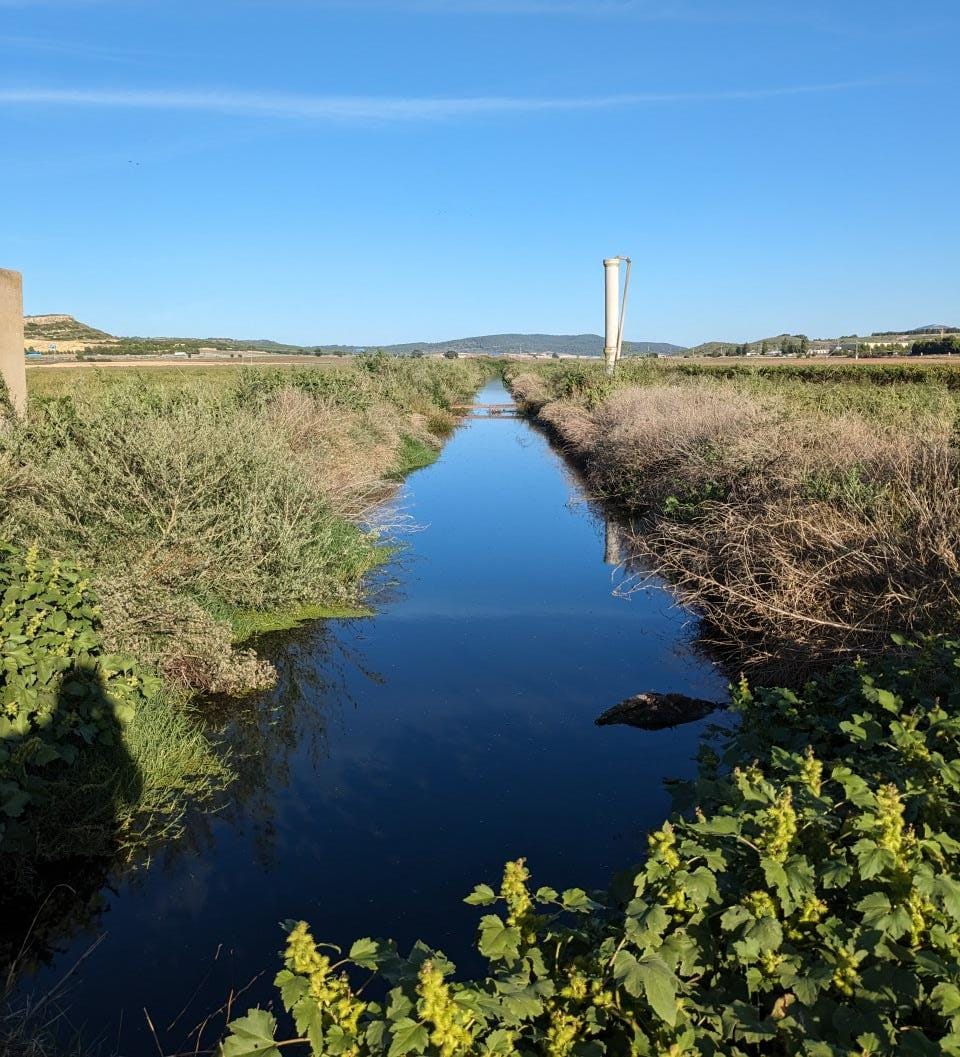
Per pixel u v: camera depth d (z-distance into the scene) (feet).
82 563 22.35
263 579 27.45
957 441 26.40
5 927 13.33
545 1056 7.68
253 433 31.81
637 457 47.80
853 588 22.00
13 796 13.38
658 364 109.81
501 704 21.85
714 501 33.14
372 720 20.89
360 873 14.61
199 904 13.83
